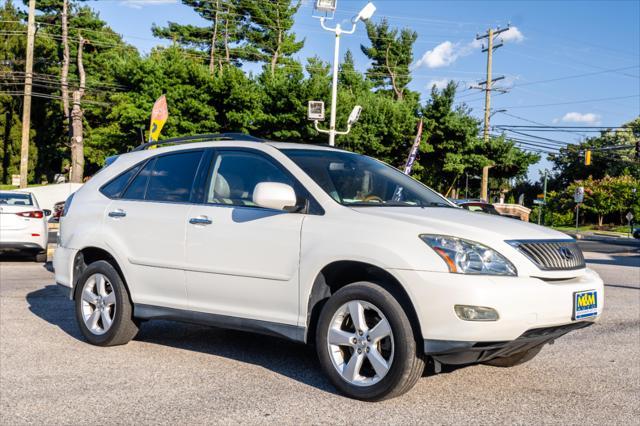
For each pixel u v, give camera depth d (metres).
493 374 5.17
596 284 4.66
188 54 57.81
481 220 4.69
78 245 6.25
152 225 5.68
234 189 5.34
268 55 62.41
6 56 55.47
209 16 61.06
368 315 4.54
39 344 6.10
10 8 57.12
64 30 54.47
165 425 3.92
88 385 4.76
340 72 56.56
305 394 4.56
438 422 3.99
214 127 39.03
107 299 6.00
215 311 5.25
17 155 54.59
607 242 38.38
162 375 5.05
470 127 49.72
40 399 4.43
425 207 5.09
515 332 4.12
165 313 5.59
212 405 4.30
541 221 73.88
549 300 4.23
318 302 4.77
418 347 4.29
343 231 4.58
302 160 5.17
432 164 52.62
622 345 6.40
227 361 5.52
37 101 57.72
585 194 67.88
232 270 5.09
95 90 56.06
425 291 4.16
